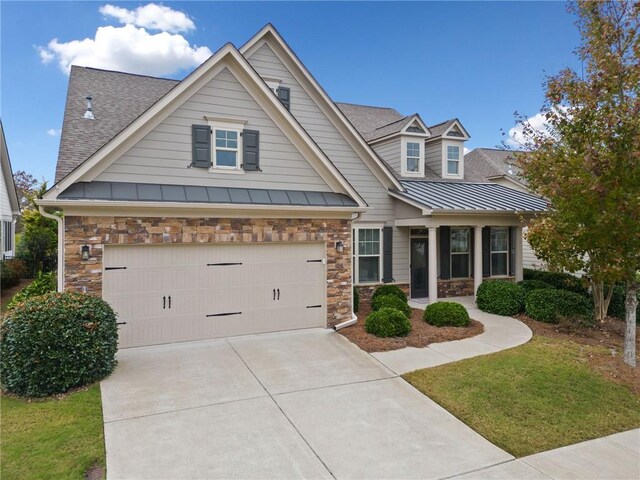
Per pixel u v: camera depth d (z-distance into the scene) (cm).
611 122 752
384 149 1681
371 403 652
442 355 863
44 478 439
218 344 930
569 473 481
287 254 1044
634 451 533
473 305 1402
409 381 734
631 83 772
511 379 736
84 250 832
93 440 523
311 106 1354
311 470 475
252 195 999
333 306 1088
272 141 1048
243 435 549
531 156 1116
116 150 890
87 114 1140
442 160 1697
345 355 870
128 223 870
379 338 973
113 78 1415
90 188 852
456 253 1599
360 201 1109
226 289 978
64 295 733
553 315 1144
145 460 486
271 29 1292
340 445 530
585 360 841
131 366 787
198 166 967
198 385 707
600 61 803
